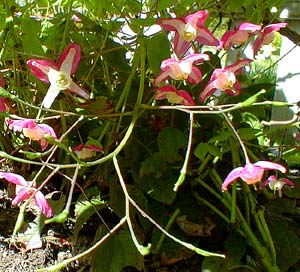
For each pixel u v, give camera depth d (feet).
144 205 0.41
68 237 0.45
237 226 0.42
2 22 0.45
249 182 0.34
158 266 0.42
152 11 0.42
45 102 0.37
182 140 0.41
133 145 0.43
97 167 0.45
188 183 0.43
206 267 0.40
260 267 0.41
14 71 0.47
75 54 0.37
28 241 0.44
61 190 0.46
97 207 0.42
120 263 0.39
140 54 0.42
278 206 0.45
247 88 0.47
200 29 0.38
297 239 0.42
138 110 0.39
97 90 0.49
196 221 0.42
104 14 0.48
